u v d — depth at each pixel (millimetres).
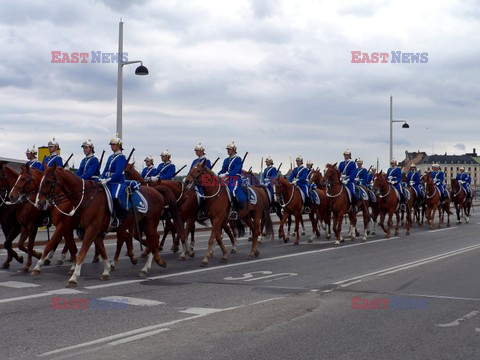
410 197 24484
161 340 7309
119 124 23297
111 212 11875
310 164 21938
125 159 12312
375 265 14375
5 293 10391
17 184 12250
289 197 19516
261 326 8039
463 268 13797
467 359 6633
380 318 8555
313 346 7098
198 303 9633
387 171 23797
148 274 12812
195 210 15516
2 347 6988
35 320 8344
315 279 12211
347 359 6605
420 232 24828
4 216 13477
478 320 8453
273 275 12766
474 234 23688
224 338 7414
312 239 20672
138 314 8773
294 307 9305
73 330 7793
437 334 7684
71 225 12664
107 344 7125
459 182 30828
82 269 13492
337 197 19250
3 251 17484
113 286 11227
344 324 8180
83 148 12688
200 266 14148
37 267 12555
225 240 21516
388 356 6727
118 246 13555
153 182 15664
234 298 10086
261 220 18766
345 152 20312
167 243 20312
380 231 25438
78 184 11461
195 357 6637
